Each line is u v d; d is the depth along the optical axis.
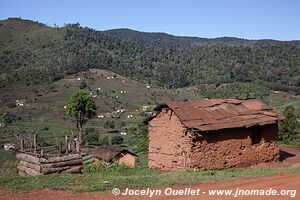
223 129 22.50
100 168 23.05
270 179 17.22
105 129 98.69
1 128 91.38
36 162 20.73
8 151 49.16
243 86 119.94
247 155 23.73
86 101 61.41
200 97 117.69
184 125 21.42
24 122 100.75
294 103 105.00
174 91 136.50
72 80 143.75
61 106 116.44
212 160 22.12
